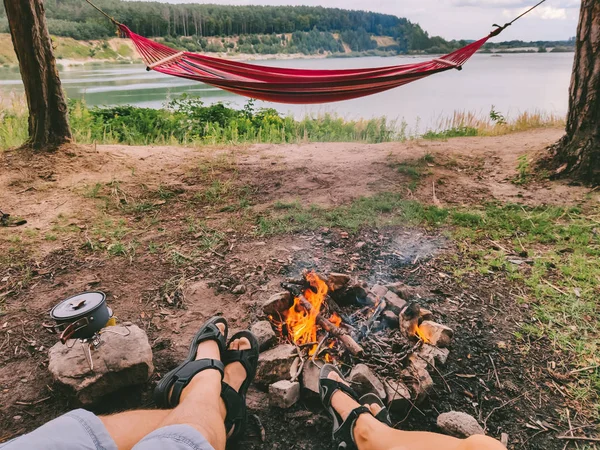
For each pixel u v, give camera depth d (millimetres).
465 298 2537
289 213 3633
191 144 6289
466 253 3066
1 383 1904
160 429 1039
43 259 2955
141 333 1973
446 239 3271
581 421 1736
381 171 4617
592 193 4047
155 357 2049
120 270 2822
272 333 2059
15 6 4238
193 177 4441
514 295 2574
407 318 2113
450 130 8531
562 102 19094
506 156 5223
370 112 16844
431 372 1938
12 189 4012
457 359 2051
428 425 1726
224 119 9094
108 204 3818
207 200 3969
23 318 2346
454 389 1886
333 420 1651
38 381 1918
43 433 918
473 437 1130
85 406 1748
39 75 4473
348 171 4629
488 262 2939
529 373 1978
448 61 4398
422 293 2562
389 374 1903
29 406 1787
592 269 2799
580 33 4172
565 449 1617
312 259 2930
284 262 2879
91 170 4453
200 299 2496
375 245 3156
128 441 1235
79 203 3805
